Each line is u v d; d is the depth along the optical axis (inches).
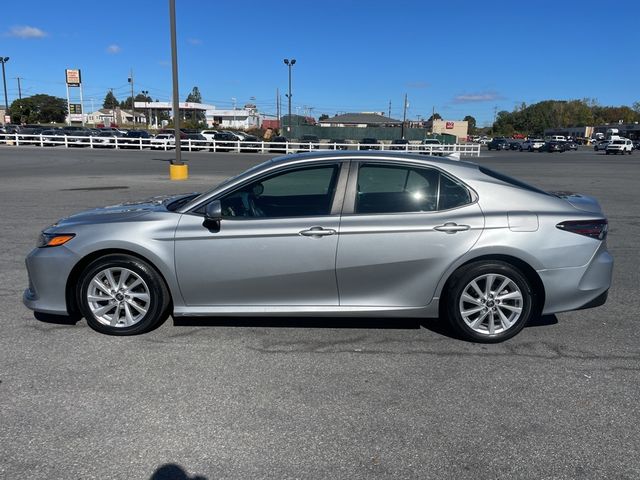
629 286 239.5
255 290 169.9
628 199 550.3
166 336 177.3
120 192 576.7
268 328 185.2
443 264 166.6
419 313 171.5
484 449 117.3
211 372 152.3
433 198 169.9
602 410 133.4
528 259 165.9
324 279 168.1
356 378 149.6
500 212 167.8
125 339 174.4
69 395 138.5
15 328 183.0
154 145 1739.7
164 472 108.7
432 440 120.3
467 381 148.1
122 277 173.3
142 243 168.1
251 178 172.2
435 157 178.4
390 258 165.9
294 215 169.6
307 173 173.3
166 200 202.2
